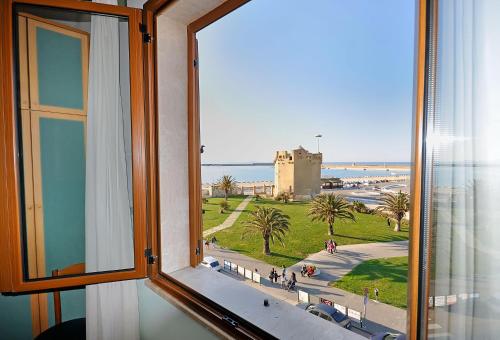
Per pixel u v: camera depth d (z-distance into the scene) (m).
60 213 1.74
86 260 1.62
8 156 1.34
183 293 1.34
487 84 0.55
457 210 0.59
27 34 1.55
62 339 1.52
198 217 1.67
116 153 1.61
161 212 1.55
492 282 0.55
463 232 0.58
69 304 1.93
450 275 0.60
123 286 1.60
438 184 0.61
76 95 1.75
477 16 0.55
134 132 1.49
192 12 1.51
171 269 1.59
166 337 1.45
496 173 0.54
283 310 1.12
